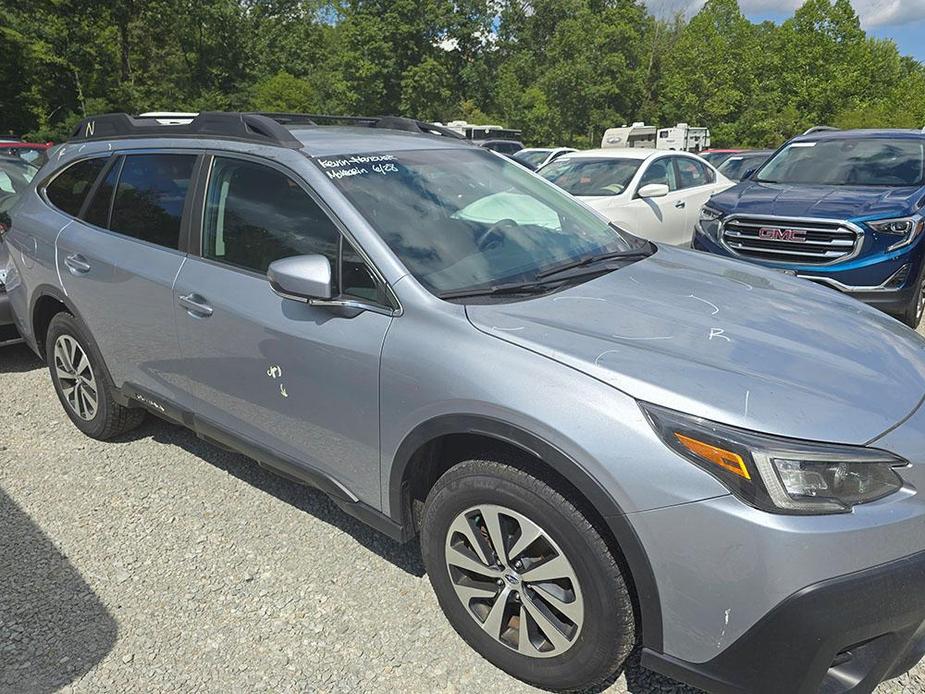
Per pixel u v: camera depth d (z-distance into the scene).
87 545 3.10
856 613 1.77
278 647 2.50
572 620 2.12
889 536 1.82
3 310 4.79
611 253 3.19
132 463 3.82
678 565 1.88
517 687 2.32
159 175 3.35
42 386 4.94
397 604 2.72
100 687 2.33
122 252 3.38
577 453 1.96
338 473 2.71
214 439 3.23
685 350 2.18
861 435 1.89
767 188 6.70
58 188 3.96
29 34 31.91
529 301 2.50
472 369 2.19
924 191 5.98
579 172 8.88
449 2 47.41
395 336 2.40
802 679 1.80
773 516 1.78
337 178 2.77
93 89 34.38
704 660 1.92
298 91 45.31
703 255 3.44
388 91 46.97
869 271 5.60
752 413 1.89
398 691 2.31
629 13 49.41
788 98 56.44
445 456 2.49
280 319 2.71
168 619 2.65
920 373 2.27
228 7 40.72
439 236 2.74
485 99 56.16
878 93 60.31
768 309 2.62
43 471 3.74
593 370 2.05
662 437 1.89
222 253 3.02
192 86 40.50
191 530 3.21
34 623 2.63
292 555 3.03
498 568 2.27
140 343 3.37
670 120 53.91
